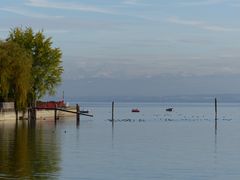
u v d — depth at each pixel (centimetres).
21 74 11838
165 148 7019
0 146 6912
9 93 12069
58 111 15188
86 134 9350
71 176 4591
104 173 4775
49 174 4650
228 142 8131
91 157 5841
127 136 9119
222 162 5600
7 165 5112
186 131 10931
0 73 11550
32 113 13412
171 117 19738
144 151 6575
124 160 5634
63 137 8531
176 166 5259
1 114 12156
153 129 11469
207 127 12706
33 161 5412
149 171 4931
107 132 10075
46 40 13725
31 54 13550
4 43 11944
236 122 15912
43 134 9050
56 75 13825
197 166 5284
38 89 13600
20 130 9931
